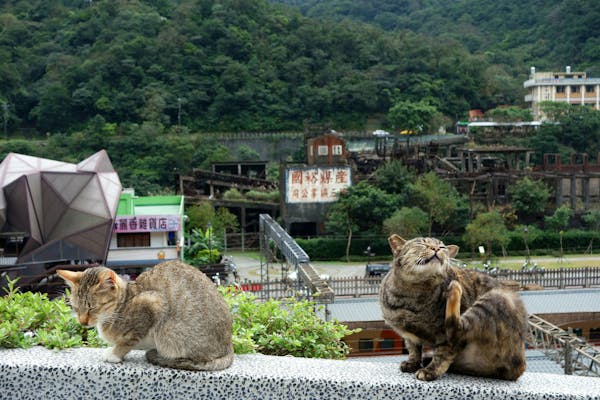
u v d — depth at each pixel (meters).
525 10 130.00
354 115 93.69
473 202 54.16
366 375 4.68
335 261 49.25
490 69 105.19
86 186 31.22
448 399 4.52
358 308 24.41
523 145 77.62
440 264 4.45
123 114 87.62
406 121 84.94
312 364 4.88
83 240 30.06
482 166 62.28
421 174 56.59
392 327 4.85
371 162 62.19
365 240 49.94
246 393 4.57
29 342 5.06
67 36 101.69
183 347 4.57
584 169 57.41
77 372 4.57
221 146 77.38
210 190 61.28
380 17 144.75
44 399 4.59
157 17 102.44
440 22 136.62
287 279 28.97
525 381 4.67
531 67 103.31
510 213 53.28
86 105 88.56
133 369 4.56
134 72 91.69
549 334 15.78
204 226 50.34
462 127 85.56
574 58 109.69
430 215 51.06
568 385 4.62
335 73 98.12
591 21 112.19
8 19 104.12
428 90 95.06
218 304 4.73
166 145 75.75
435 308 4.58
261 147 85.44
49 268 30.42
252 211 59.41
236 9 107.06
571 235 50.91
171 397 4.57
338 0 156.12
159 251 37.00
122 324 4.56
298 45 102.75
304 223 53.94
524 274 31.48
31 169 31.06
